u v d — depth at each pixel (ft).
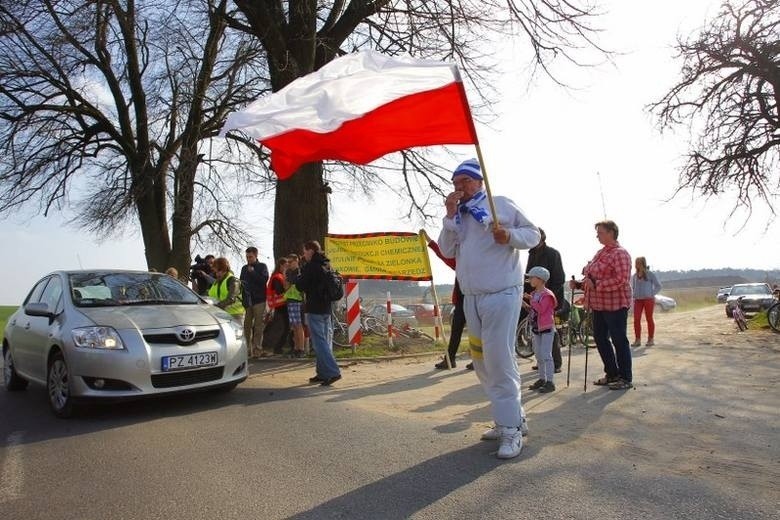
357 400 21.65
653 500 10.83
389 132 14.97
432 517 10.53
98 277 24.13
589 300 22.20
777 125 51.19
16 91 54.80
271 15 38.60
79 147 59.82
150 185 57.62
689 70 53.11
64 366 20.03
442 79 13.73
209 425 18.03
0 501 12.19
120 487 12.82
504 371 13.58
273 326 37.63
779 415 17.07
